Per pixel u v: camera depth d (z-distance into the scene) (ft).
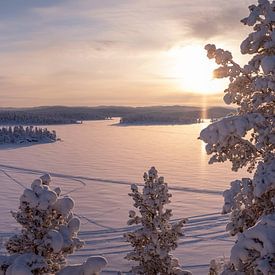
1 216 124.88
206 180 219.82
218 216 129.18
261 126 18.99
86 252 89.56
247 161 20.10
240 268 15.17
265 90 19.17
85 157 347.77
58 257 25.68
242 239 14.97
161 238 32.45
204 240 100.83
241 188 19.44
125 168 274.77
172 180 219.61
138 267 32.76
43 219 24.81
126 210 139.23
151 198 32.65
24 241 25.03
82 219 124.67
